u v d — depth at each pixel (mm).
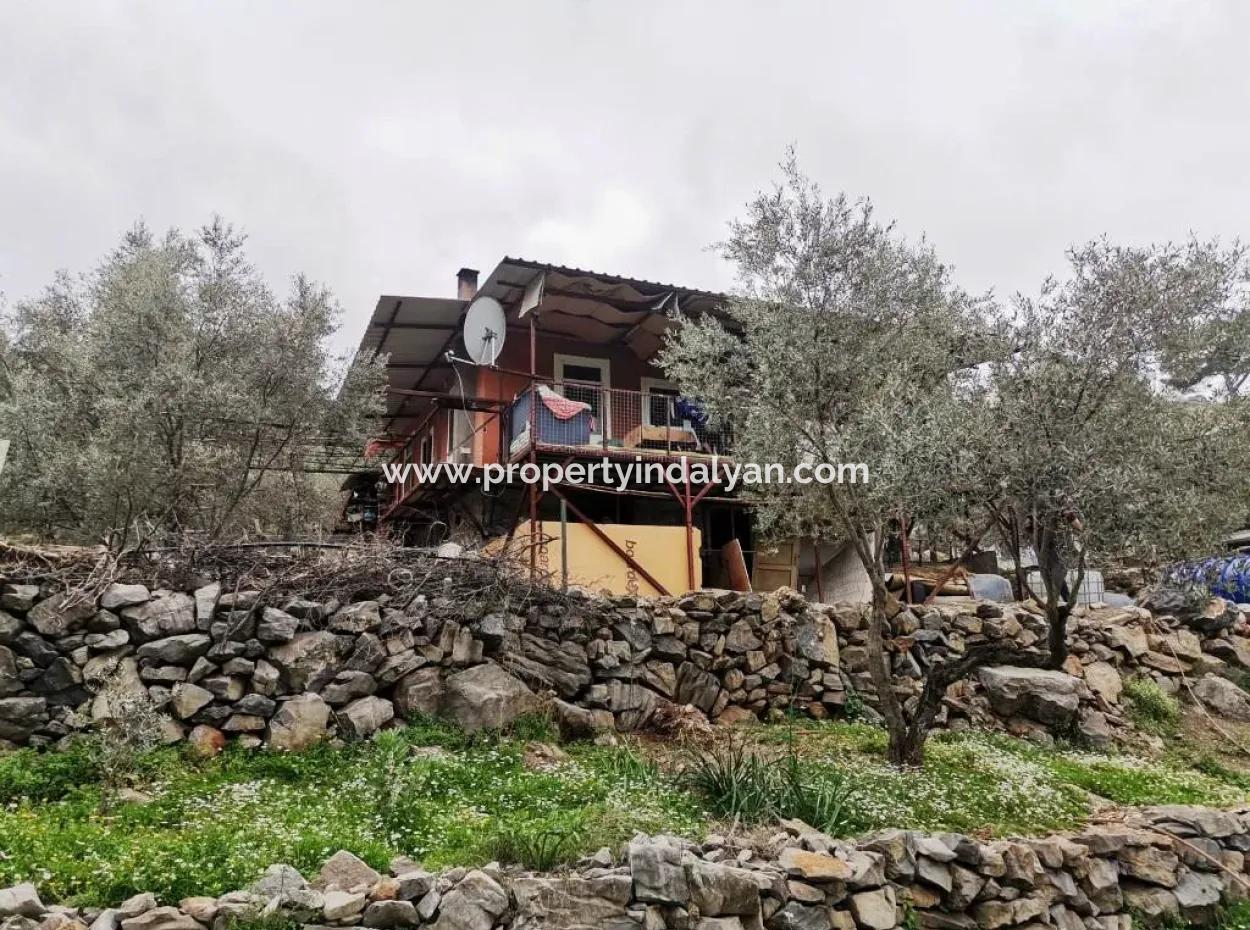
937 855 5699
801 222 8859
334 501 20422
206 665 7133
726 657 9977
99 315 12211
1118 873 6531
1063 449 7273
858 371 8562
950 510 7688
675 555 14562
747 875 4988
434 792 6422
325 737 7246
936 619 11141
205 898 4336
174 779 6238
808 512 10023
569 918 4613
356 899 4379
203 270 12602
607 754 7746
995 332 8703
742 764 6949
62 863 4445
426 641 8148
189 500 12039
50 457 11055
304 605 7762
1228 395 8844
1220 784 8953
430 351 17562
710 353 9461
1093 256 8219
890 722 8148
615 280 14734
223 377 11812
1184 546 7562
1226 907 6758
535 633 8984
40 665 6762
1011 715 10273
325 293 13367
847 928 5156
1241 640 12453
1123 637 11625
